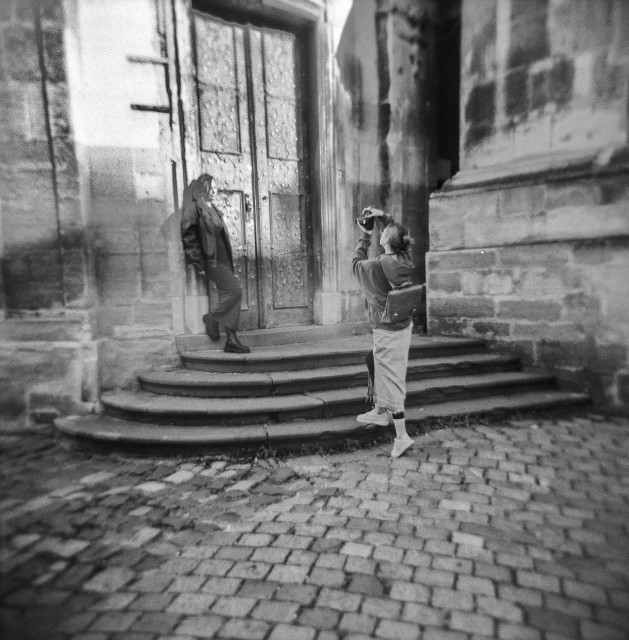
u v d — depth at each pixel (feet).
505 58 18.39
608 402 15.97
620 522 9.17
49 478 11.16
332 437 12.65
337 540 8.61
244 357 15.38
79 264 14.32
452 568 7.83
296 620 6.73
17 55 13.74
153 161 15.65
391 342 11.97
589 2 16.17
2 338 14.32
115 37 14.92
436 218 20.36
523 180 17.67
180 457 12.24
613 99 15.96
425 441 13.21
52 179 14.12
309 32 19.88
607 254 15.85
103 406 14.55
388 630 6.54
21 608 6.99
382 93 21.89
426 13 22.80
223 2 17.78
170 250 16.06
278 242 19.88
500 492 10.39
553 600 7.10
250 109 18.86
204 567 7.88
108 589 7.38
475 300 19.34
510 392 16.51
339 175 20.53
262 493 10.39
